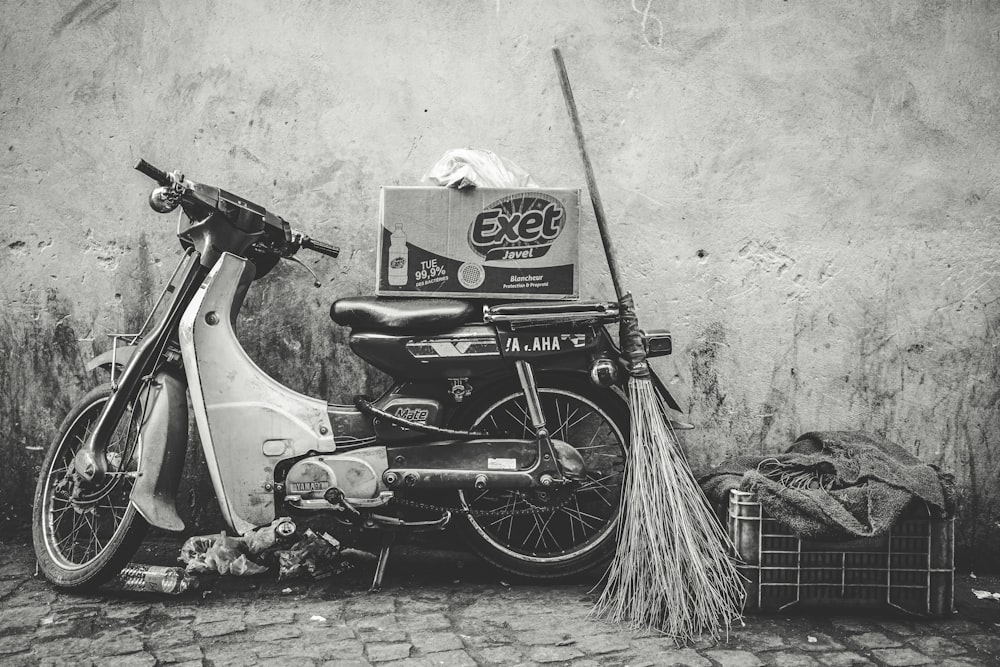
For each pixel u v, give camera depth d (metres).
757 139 3.40
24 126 3.52
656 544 2.73
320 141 3.47
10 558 3.27
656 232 3.42
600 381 2.87
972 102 3.38
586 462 3.45
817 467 2.91
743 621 2.72
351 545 3.43
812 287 3.40
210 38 3.48
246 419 2.89
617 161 3.42
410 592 2.98
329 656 2.43
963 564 3.39
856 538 2.63
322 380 3.52
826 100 3.39
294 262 3.49
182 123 3.49
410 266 2.90
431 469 2.90
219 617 2.71
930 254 3.39
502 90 3.43
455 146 3.45
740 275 3.42
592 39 3.41
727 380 3.43
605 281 3.44
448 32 3.44
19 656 2.39
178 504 3.52
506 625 2.68
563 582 3.11
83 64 3.50
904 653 2.50
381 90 3.46
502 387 3.10
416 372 2.94
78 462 2.85
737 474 3.00
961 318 3.39
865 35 3.38
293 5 3.46
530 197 2.88
